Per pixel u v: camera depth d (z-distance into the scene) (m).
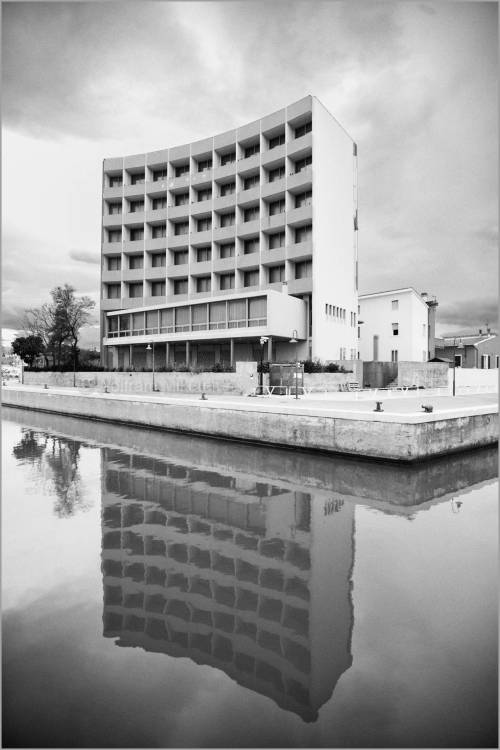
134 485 13.67
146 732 4.34
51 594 7.06
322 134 37.84
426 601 6.86
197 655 5.50
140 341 40.59
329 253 38.72
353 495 12.53
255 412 19.44
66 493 12.86
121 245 48.44
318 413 17.19
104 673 5.19
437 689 4.91
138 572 7.85
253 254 40.75
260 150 40.22
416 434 14.92
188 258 46.44
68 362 50.72
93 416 29.94
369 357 47.62
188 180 44.94
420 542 9.24
